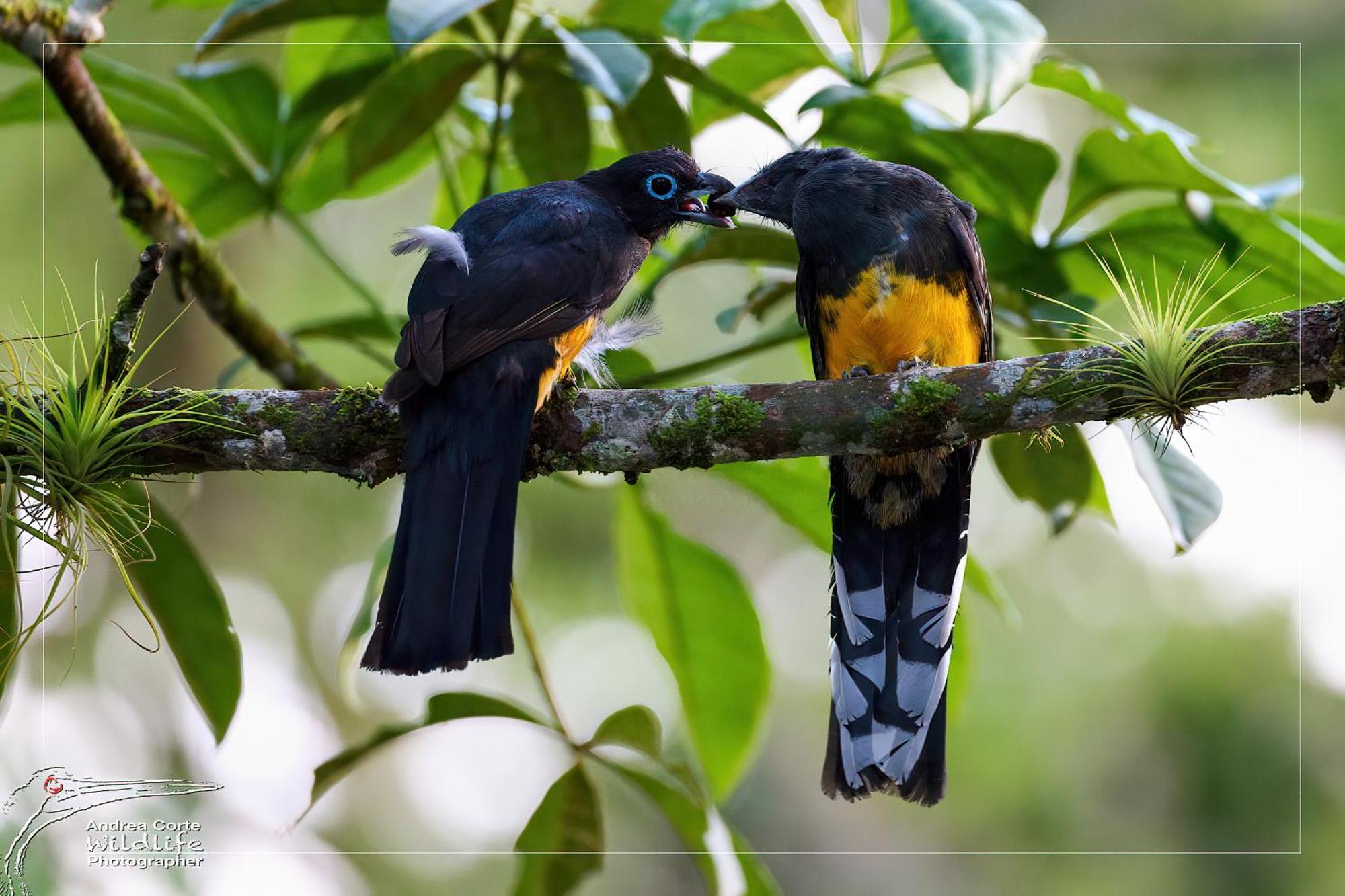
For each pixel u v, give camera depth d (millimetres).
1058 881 13875
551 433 6867
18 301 12109
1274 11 13242
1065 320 7926
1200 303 8266
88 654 13586
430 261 7070
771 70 8695
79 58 7633
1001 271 8336
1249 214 7766
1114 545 14875
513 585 6824
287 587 14648
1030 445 7883
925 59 7984
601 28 7723
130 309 6102
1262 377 6289
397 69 7914
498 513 6465
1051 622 14711
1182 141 7977
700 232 8477
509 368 6727
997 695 14406
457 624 6223
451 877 15219
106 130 7781
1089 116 13117
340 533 14836
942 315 7691
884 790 7293
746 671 9094
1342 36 13117
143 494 7223
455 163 9648
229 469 6652
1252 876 13484
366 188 9625
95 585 13812
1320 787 13641
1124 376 6410
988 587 8594
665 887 15469
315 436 6648
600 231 7629
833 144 8383
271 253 13648
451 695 7277
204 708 7691
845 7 8148
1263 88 13172
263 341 8305
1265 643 13945
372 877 15094
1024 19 6891
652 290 8188
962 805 14250
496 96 8336
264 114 8922
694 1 7480
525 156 8477
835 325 7871
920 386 6613
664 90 8102
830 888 15898
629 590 9086
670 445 6812
